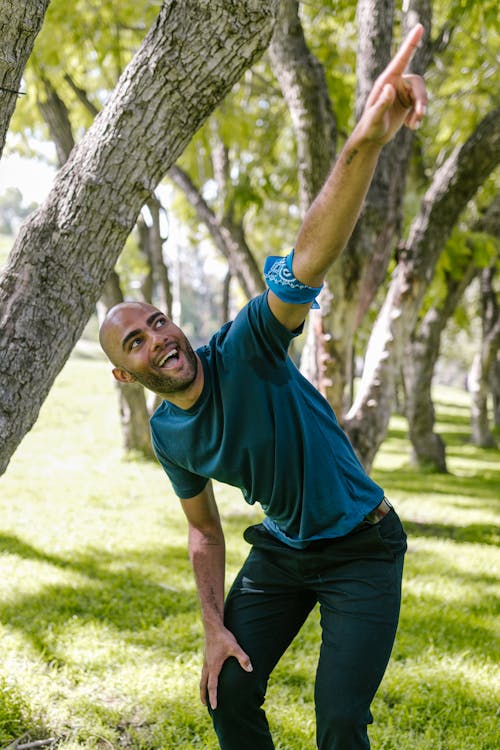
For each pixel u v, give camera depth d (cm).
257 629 227
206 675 228
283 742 284
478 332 2612
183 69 213
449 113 852
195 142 814
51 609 425
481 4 619
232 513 772
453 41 798
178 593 475
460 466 1316
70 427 1459
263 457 214
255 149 937
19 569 509
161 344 203
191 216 1191
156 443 237
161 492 857
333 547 219
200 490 246
